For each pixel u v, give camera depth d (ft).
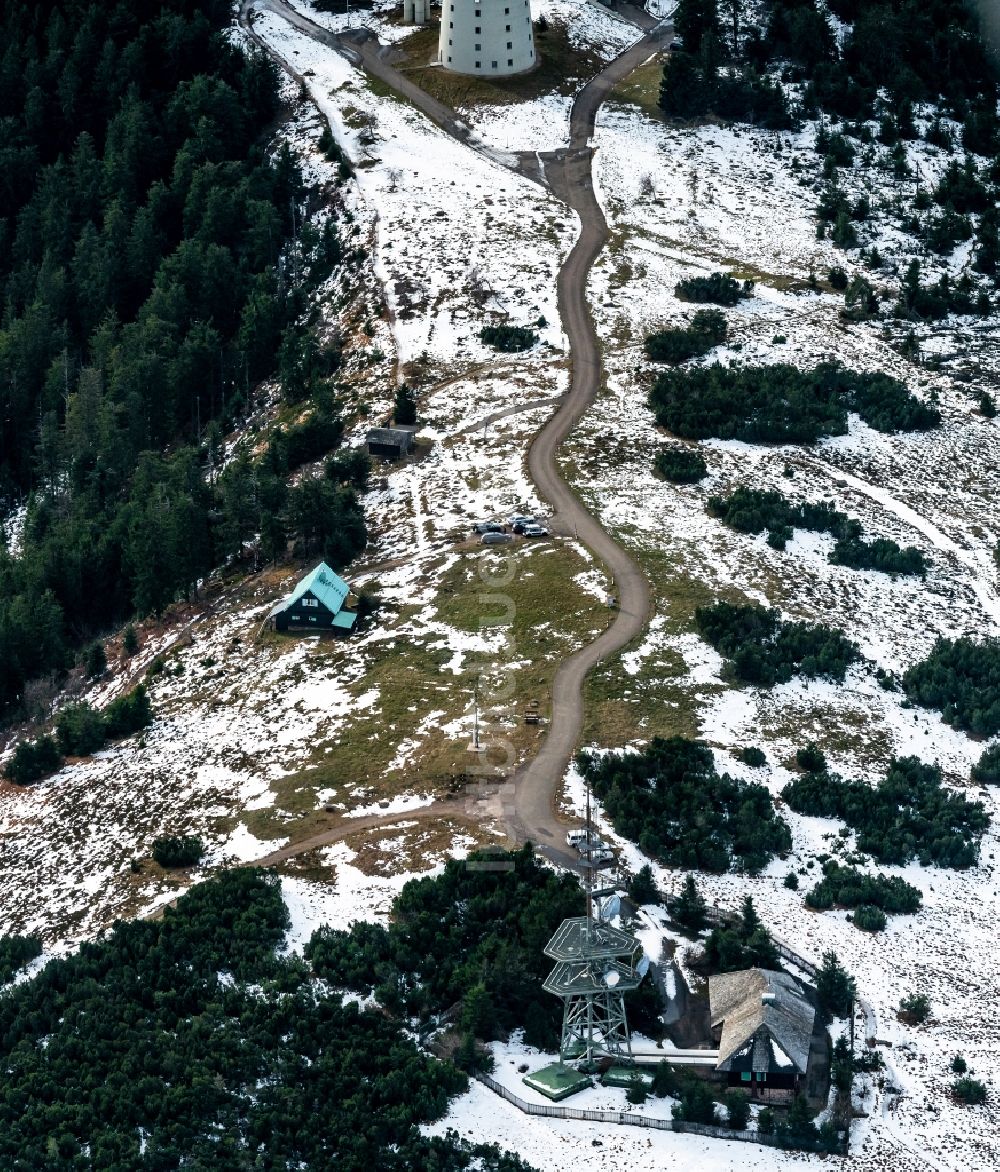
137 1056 435.53
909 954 469.98
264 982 456.04
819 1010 447.83
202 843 525.75
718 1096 425.28
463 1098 428.56
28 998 461.37
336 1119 416.46
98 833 543.39
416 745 548.72
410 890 482.28
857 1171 410.11
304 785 540.52
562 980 435.94
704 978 458.09
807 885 492.54
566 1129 419.74
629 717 551.59
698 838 499.10
